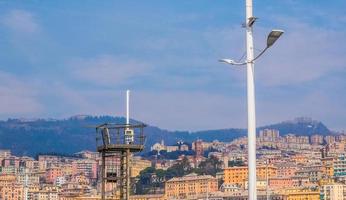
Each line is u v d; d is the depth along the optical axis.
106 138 74.38
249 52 44.78
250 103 44.44
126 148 73.94
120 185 74.94
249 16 44.91
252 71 44.69
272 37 43.22
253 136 44.09
